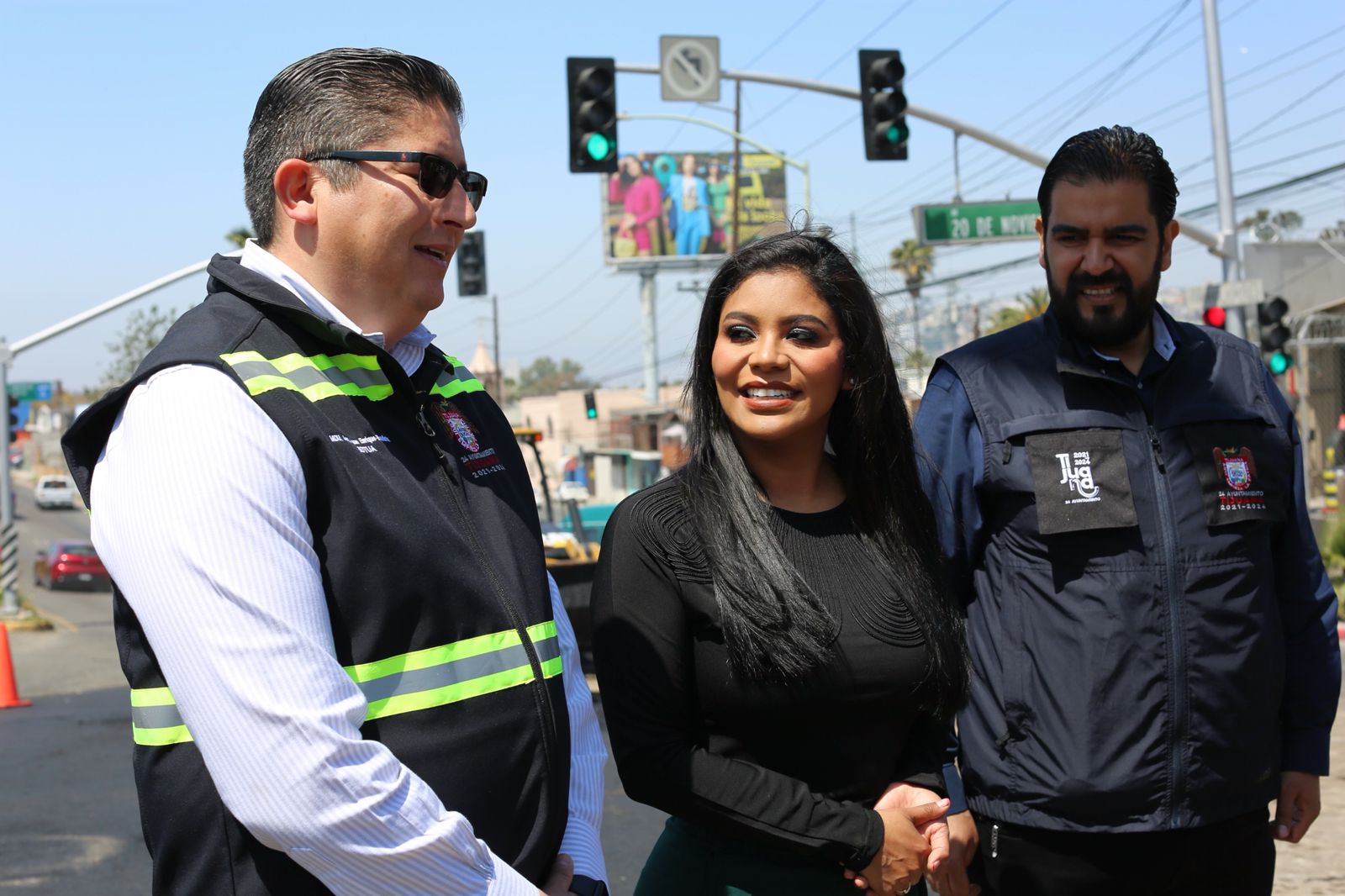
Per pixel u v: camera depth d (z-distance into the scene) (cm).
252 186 186
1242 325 1278
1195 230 1274
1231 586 260
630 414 4953
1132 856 257
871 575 221
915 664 216
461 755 171
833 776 212
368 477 170
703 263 5362
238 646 152
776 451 226
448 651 173
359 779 153
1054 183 273
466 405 203
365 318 186
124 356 3925
